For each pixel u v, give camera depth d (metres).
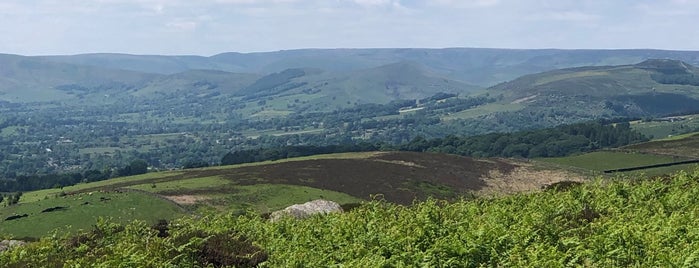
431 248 19.03
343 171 154.12
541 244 18.67
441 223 25.28
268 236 25.56
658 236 19.27
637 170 157.50
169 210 114.50
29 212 111.19
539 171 163.00
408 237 20.73
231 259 20.50
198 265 19.75
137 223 27.48
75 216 108.19
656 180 35.50
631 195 31.38
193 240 20.38
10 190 186.38
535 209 28.56
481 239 19.17
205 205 118.06
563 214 26.66
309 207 37.41
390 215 28.94
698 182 33.56
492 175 156.25
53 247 23.78
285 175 148.50
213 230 24.55
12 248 24.75
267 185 136.25
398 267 17.69
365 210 31.25
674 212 23.86
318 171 153.88
